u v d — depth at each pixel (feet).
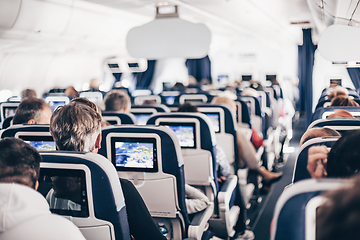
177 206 6.59
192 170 8.55
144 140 6.17
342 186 1.80
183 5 17.75
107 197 3.64
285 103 25.27
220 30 30.86
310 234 2.30
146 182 6.41
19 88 22.16
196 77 42.73
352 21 10.66
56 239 2.87
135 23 21.36
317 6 12.96
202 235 7.47
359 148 3.01
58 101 15.98
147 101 14.70
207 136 8.16
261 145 14.17
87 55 26.30
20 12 13.09
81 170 3.62
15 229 2.84
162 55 9.48
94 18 17.52
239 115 14.12
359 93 19.33
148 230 4.43
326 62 19.81
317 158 4.54
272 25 28.35
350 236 1.64
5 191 2.88
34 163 3.13
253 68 31.14
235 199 10.32
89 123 4.28
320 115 8.43
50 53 22.26
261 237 10.49
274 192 14.48
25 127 6.25
